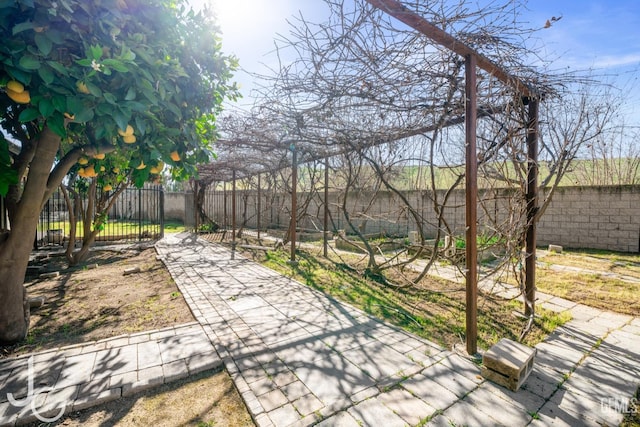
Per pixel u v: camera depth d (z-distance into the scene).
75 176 5.89
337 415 1.85
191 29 2.82
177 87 2.56
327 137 5.23
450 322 3.34
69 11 1.72
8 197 2.83
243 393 2.05
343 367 2.39
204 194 13.23
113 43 2.00
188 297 4.09
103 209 6.94
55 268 5.77
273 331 3.04
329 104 3.74
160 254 7.32
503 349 2.35
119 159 3.45
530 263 3.44
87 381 2.16
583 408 1.93
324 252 7.07
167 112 2.71
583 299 4.02
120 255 7.25
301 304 3.87
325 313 3.56
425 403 1.97
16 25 1.54
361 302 3.99
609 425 1.78
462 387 2.14
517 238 3.43
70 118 2.11
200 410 1.93
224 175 10.98
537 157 3.43
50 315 3.48
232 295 4.21
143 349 2.64
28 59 1.61
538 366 2.42
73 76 1.79
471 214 2.64
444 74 2.91
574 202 8.13
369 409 1.91
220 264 6.26
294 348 2.69
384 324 3.25
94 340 2.86
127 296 4.19
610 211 7.68
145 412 1.90
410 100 3.36
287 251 7.88
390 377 2.25
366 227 10.16
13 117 2.75
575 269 5.68
